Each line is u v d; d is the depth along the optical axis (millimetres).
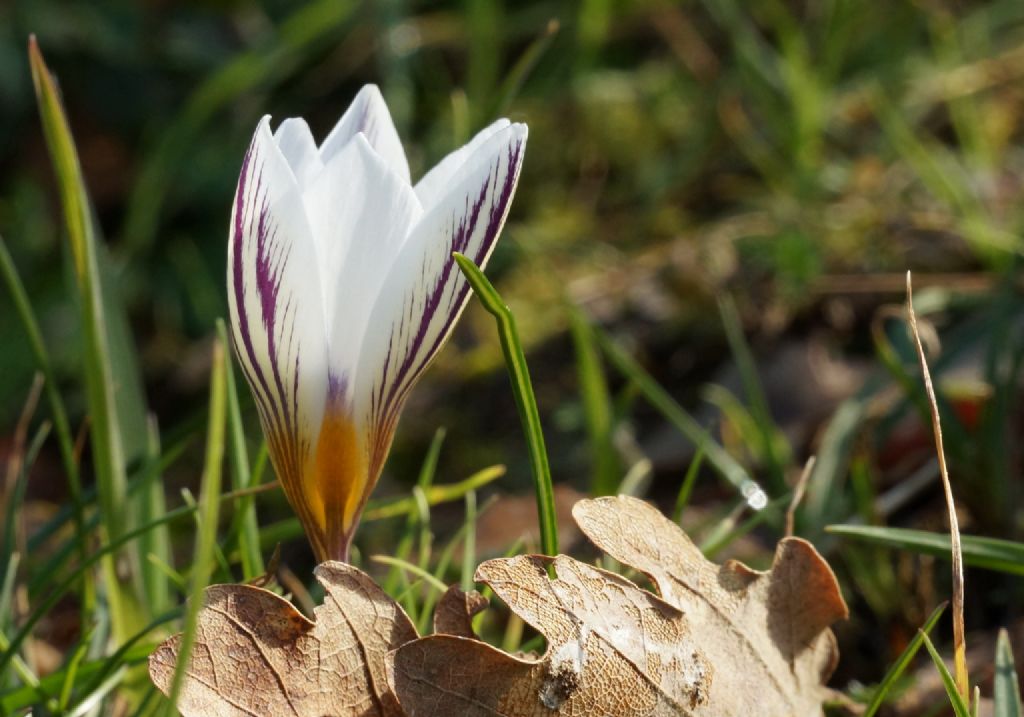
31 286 729
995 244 475
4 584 329
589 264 611
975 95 661
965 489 370
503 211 284
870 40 720
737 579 307
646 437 484
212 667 287
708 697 299
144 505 342
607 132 694
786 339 502
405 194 280
